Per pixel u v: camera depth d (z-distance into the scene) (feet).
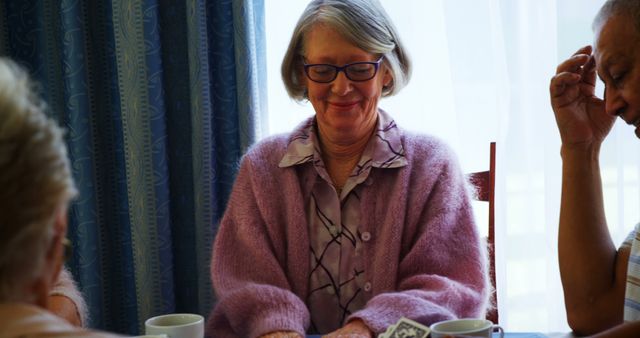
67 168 2.61
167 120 8.71
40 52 9.03
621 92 4.78
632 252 5.22
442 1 8.55
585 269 5.63
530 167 8.61
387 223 6.31
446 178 6.47
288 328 5.61
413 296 5.62
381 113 6.88
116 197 9.04
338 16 6.23
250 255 6.50
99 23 8.86
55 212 2.56
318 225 6.47
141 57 8.36
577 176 5.73
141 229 8.46
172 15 8.59
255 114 8.44
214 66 8.57
